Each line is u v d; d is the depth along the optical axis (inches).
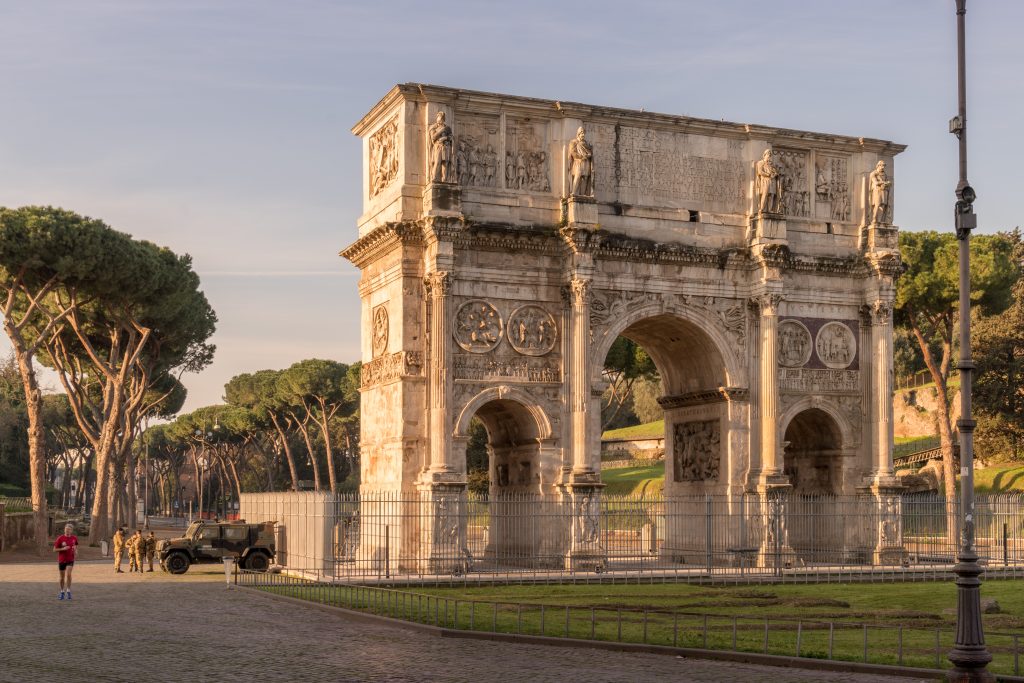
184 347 4185.5
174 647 1378.0
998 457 4362.7
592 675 1168.8
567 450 2554.1
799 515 2701.8
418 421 2488.9
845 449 2805.1
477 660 1274.6
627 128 2689.5
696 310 2701.8
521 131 2608.3
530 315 2573.8
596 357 2596.0
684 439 2881.4
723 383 2728.8
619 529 3496.6
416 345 2500.0
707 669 1216.8
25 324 3449.8
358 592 2054.6
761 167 2741.1
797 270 2787.9
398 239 2498.8
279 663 1248.8
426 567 2379.4
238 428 6702.8
